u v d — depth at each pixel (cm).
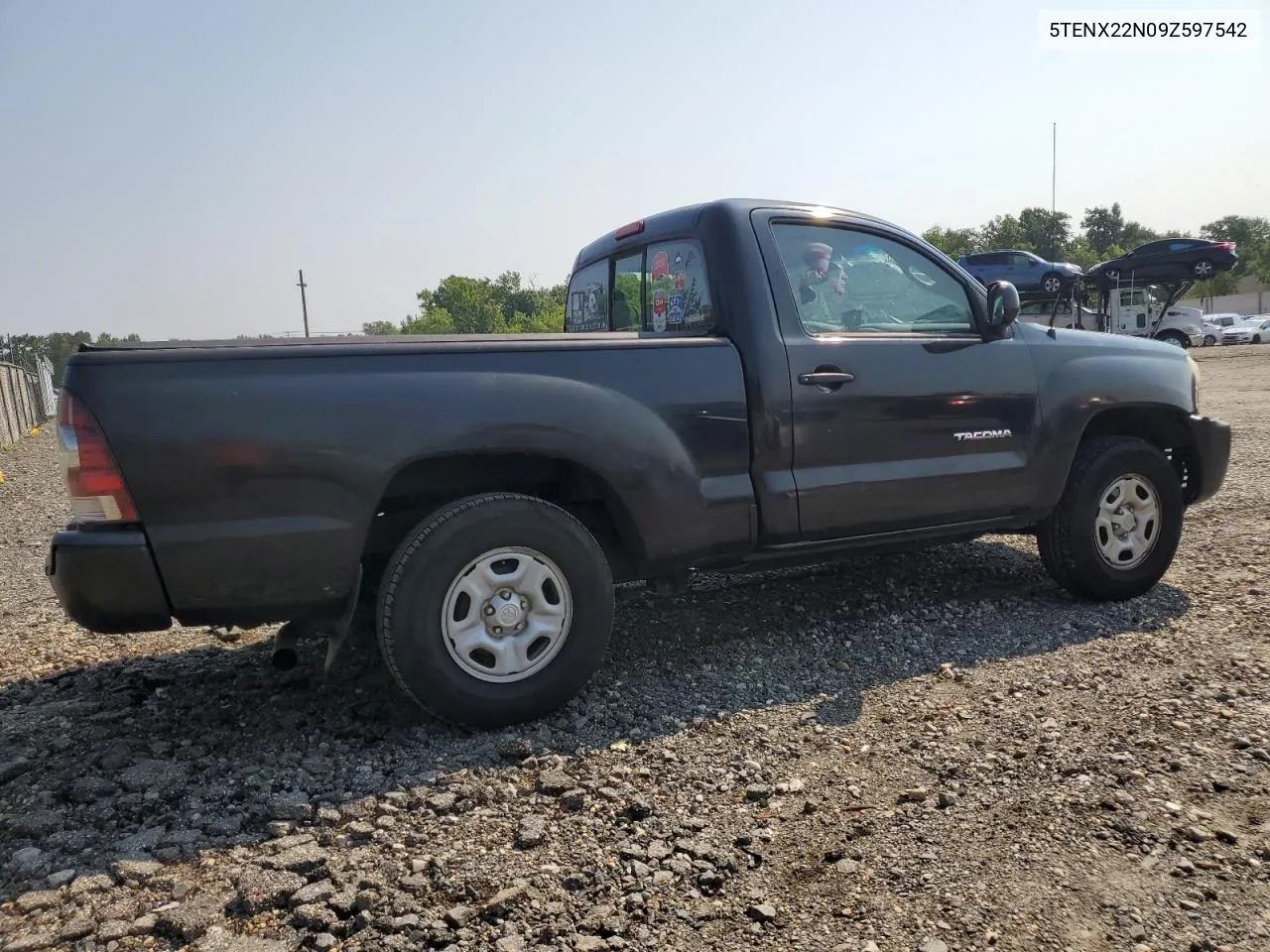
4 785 301
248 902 235
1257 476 831
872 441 417
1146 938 216
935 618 466
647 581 403
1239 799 272
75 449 294
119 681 401
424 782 301
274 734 341
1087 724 328
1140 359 500
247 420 304
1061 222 7431
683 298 428
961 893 236
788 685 384
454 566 328
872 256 439
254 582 310
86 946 220
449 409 328
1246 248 8856
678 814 280
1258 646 397
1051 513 480
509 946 219
